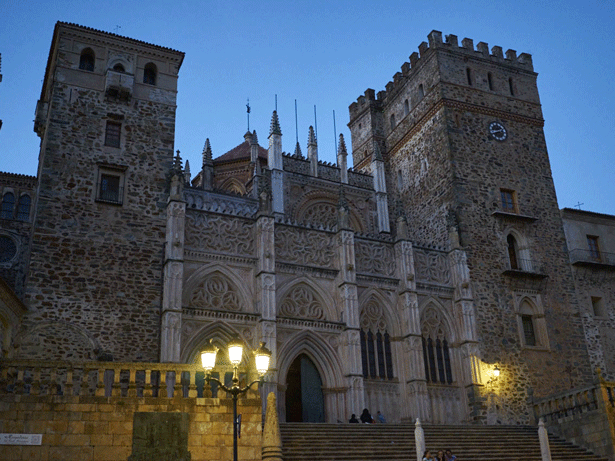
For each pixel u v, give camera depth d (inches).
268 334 1569.9
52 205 1502.2
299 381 1695.4
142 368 995.9
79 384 1379.2
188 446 959.0
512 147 2186.3
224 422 986.7
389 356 1772.9
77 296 1449.3
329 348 1670.8
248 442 989.2
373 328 1774.1
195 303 1563.7
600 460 1389.0
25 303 1397.6
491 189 2082.9
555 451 1419.8
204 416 982.4
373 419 1680.6
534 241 2070.6
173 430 961.5
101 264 1498.5
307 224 1786.4
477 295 1909.4
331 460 1211.9
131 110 1680.6
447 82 2177.7
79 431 928.9
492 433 1501.0
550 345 1935.3
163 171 1656.0
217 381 870.4
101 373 975.0
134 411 957.8
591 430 1448.1
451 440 1409.9
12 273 1534.2
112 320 1460.4
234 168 2522.1
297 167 2228.1
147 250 1557.6
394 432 1401.3
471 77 2226.9
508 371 1845.5
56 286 1438.2
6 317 1306.6
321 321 1674.5
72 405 938.7
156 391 1418.6
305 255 1753.2
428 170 2175.2
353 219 2250.2
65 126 1588.3
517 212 2094.0
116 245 1530.5
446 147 2094.0
